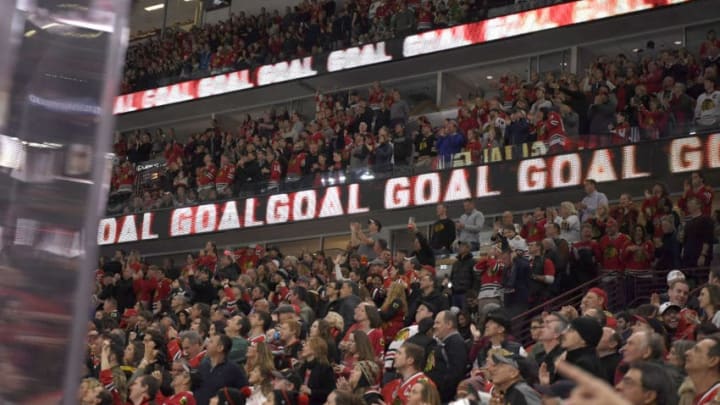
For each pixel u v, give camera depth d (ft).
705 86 71.41
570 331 22.71
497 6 94.84
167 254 100.78
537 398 22.00
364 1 105.40
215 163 99.50
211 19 127.75
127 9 5.81
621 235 56.24
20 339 5.23
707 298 34.17
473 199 77.77
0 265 5.33
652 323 30.12
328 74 101.65
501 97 88.33
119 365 41.01
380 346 38.01
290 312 40.22
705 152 69.21
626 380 16.06
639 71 80.53
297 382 31.94
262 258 70.28
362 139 84.89
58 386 5.17
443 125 90.33
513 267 50.75
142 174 100.48
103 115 5.61
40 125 5.51
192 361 41.14
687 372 23.27
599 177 72.90
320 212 85.05
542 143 75.82
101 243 97.96
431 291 45.57
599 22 88.99
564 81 80.94
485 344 34.68
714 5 84.38
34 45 5.55
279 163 89.04
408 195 80.79
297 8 111.34
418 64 99.25
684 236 55.21
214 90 109.50
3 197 5.41
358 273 59.06
